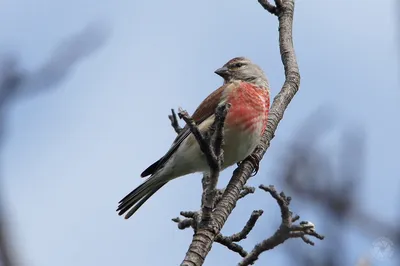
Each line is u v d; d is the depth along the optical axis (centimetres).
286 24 1070
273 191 528
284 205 524
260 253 546
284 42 1055
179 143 1049
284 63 1045
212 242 640
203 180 814
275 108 1020
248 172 865
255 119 1030
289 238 521
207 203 647
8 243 288
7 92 336
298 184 359
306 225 522
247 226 697
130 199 1027
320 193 346
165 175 1048
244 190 823
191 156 1030
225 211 743
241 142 1014
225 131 1021
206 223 648
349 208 336
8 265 286
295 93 1035
